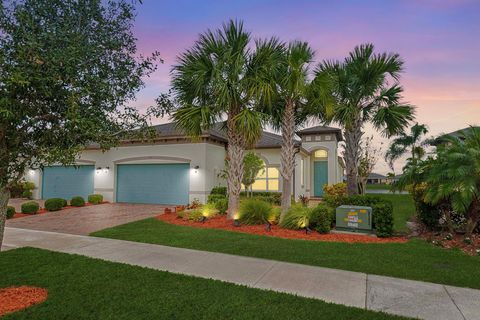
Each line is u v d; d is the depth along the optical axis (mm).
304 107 10406
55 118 3713
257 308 3793
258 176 18156
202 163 16266
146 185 17719
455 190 6832
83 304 3865
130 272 5188
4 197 3895
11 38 3373
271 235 8406
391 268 5531
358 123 11852
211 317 3541
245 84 9555
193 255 6457
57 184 20188
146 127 4656
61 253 6488
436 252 6590
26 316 3520
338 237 8141
